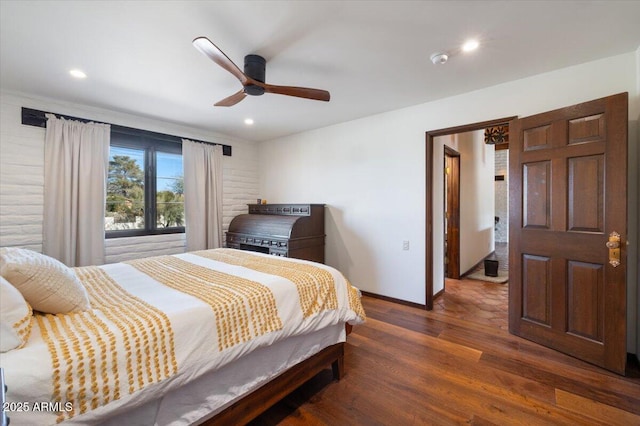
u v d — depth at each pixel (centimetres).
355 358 219
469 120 287
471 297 368
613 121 196
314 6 162
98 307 129
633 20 175
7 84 262
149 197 376
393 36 192
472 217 523
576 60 225
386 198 351
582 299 212
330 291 185
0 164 273
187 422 118
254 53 212
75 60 221
